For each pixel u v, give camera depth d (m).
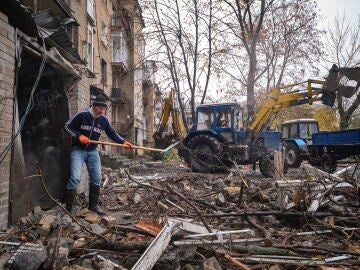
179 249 2.84
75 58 6.03
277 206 5.00
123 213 5.14
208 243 2.94
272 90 12.09
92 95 13.41
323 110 27.08
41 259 2.41
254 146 11.98
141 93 25.89
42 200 5.28
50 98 5.59
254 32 15.77
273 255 3.05
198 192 6.86
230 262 2.85
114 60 21.36
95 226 3.69
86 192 6.28
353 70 10.49
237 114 13.21
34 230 3.62
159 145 14.91
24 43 4.23
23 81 5.45
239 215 4.38
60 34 4.81
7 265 2.45
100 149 15.88
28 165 5.36
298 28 16.58
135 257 2.85
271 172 10.91
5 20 3.69
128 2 22.70
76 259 2.84
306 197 4.61
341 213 4.69
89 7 15.70
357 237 3.78
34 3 5.18
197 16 16.70
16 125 3.98
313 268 2.85
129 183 7.89
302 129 16.58
